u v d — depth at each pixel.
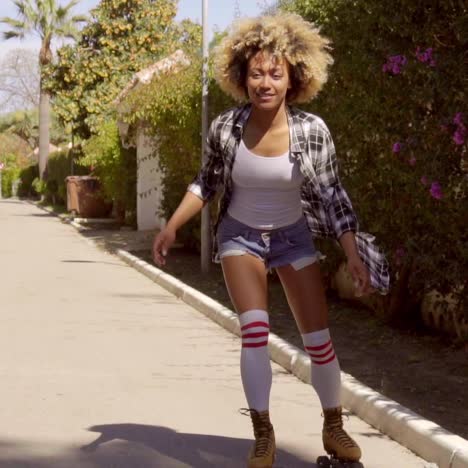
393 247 9.80
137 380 7.96
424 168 8.62
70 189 35.84
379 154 9.89
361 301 11.97
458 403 7.23
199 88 17.48
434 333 10.07
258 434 5.28
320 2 11.16
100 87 42.75
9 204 56.53
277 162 5.10
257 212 5.20
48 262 18.84
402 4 8.71
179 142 19.12
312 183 5.14
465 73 8.18
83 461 5.71
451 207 8.48
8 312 11.77
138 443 6.09
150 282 15.63
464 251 8.40
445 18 8.39
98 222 34.09
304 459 5.80
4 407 6.98
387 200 9.70
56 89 43.78
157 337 10.08
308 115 5.17
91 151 32.19
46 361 8.69
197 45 20.81
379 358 8.92
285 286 5.37
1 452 5.87
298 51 5.05
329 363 5.39
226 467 5.60
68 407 7.00
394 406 6.55
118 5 42.28
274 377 8.23
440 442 5.73
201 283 15.28
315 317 5.33
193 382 7.93
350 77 10.21
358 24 9.90
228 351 9.36
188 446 6.04
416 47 8.81
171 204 20.66
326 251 12.05
